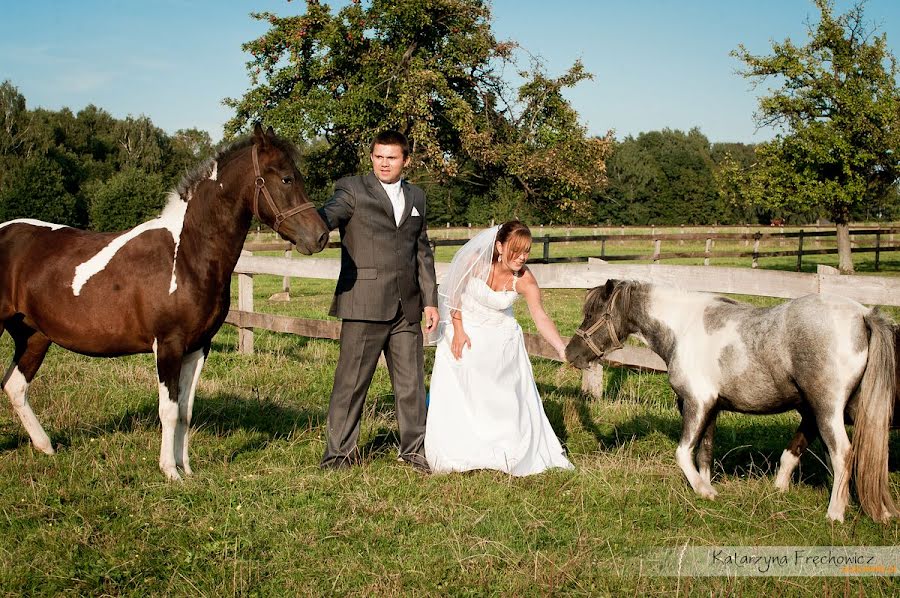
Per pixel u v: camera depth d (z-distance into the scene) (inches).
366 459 187.9
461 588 121.1
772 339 146.2
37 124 2317.9
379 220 173.2
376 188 173.5
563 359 186.4
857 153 800.3
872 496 136.6
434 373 185.5
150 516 147.9
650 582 122.6
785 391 147.9
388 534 141.1
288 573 125.8
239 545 135.6
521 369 185.0
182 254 170.7
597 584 121.7
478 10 801.6
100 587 119.8
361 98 727.7
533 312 184.2
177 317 170.2
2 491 161.2
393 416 234.4
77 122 2679.6
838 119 818.8
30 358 191.3
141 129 2773.1
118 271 173.3
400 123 722.8
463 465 177.0
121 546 133.6
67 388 258.7
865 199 856.3
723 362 154.6
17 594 117.4
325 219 167.8
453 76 799.7
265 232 1599.4
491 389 179.0
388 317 176.7
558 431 219.6
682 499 158.4
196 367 180.9
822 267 201.3
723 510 152.7
